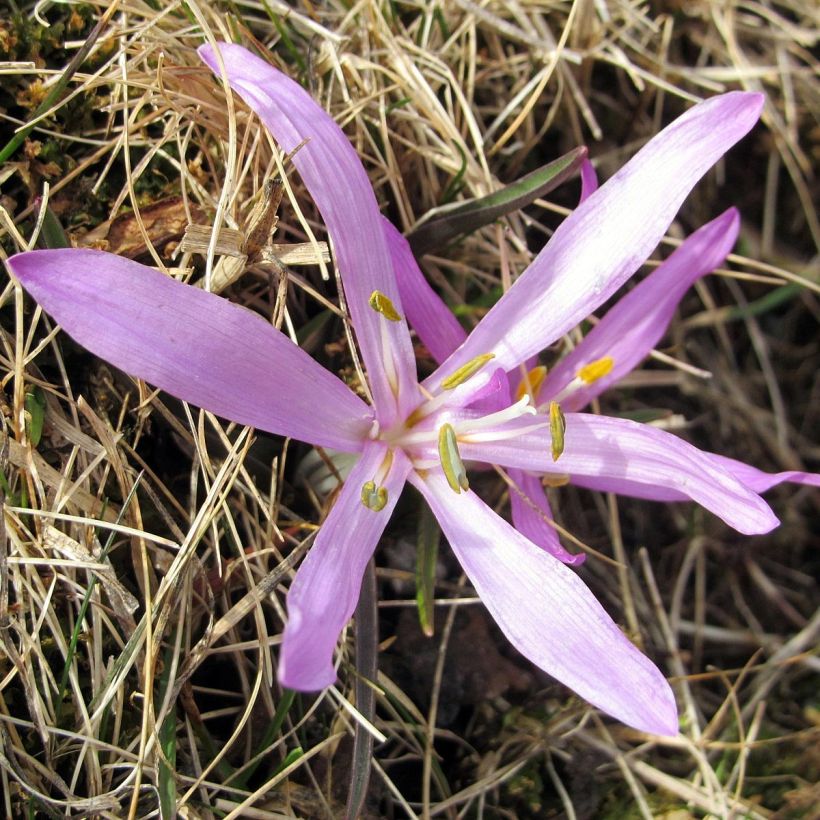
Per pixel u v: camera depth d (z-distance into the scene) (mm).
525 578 107
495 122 151
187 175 124
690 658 155
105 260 93
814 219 176
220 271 121
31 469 112
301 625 88
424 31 147
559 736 134
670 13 174
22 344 112
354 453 119
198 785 112
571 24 155
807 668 151
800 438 177
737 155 179
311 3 147
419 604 121
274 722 116
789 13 179
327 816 119
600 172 169
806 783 137
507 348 117
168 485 126
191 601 117
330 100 137
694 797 133
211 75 129
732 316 174
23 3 131
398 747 129
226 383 101
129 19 132
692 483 109
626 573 153
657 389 173
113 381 122
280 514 127
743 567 165
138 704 116
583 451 115
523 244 147
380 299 109
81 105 130
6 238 123
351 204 107
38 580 112
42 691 113
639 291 132
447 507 112
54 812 107
